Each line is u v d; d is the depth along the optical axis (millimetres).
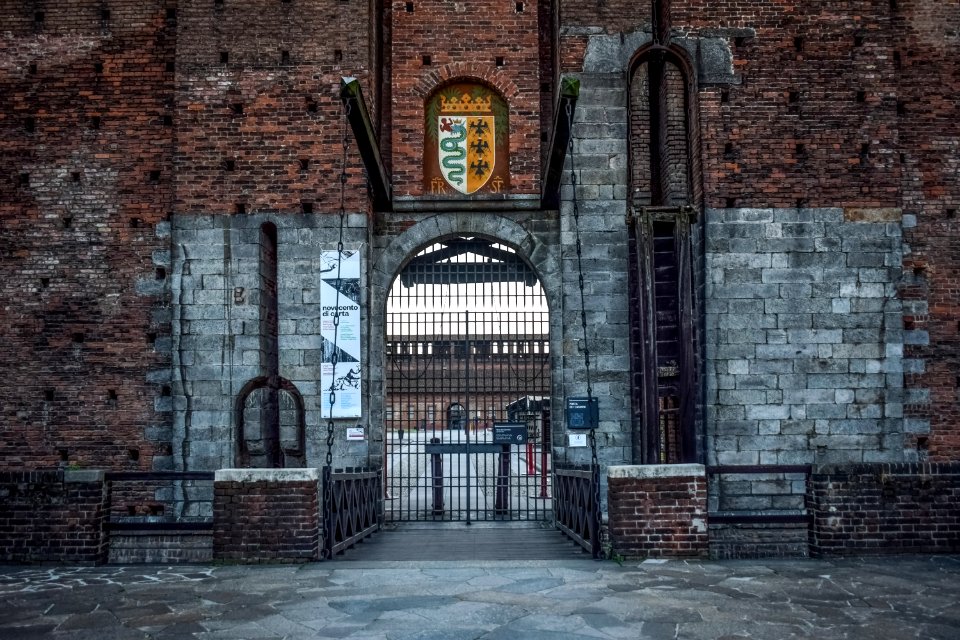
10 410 12391
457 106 13453
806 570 8016
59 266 12602
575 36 12695
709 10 12336
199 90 12477
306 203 12352
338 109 12461
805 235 11969
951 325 12219
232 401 12008
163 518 12031
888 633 5887
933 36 12820
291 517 8641
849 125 12156
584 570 8039
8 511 8820
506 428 13695
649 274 11188
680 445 12414
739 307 11859
